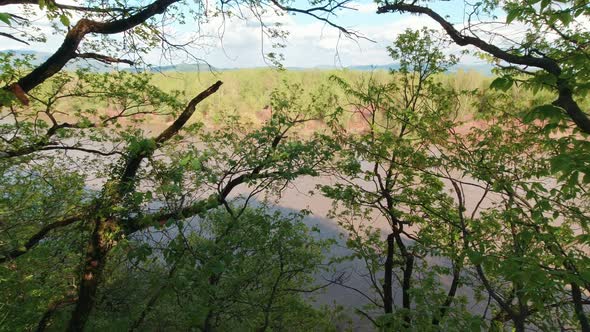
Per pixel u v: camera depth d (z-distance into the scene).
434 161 5.65
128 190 4.93
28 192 6.77
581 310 3.20
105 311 6.12
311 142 5.64
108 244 4.90
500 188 3.96
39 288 5.64
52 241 6.32
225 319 5.87
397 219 7.75
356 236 8.51
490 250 4.17
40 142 6.52
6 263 5.59
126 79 6.80
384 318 4.61
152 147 4.55
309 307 8.36
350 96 7.77
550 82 2.56
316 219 14.22
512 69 2.90
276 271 7.05
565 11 2.40
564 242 4.30
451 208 7.40
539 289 2.84
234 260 4.86
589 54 2.50
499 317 5.72
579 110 2.38
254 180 5.16
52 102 6.79
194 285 4.03
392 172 7.63
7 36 4.12
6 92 4.19
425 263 8.52
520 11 2.49
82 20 4.64
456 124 6.18
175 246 4.07
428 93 7.21
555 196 3.78
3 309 5.43
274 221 6.14
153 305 6.01
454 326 4.06
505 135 5.83
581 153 2.35
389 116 7.00
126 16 5.18
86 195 7.18
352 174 6.76
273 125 5.57
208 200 4.81
